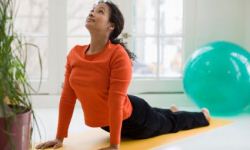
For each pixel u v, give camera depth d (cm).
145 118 213
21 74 134
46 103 305
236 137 225
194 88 279
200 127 246
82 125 251
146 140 217
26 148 138
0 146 130
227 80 267
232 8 314
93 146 205
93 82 190
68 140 216
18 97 135
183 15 314
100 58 190
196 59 279
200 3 313
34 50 300
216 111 280
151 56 316
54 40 303
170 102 317
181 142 214
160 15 312
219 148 204
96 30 191
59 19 302
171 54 319
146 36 312
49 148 198
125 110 201
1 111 128
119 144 197
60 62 306
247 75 267
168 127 229
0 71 126
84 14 303
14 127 131
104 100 194
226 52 273
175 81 318
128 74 187
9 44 129
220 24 315
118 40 202
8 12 142
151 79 316
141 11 311
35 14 299
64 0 300
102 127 211
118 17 197
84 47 200
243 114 285
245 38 316
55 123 257
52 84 307
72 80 195
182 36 316
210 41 316
